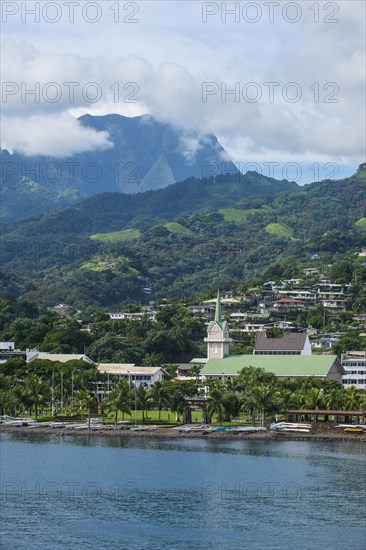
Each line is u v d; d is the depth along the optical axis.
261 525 180.75
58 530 178.50
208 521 183.25
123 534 175.38
